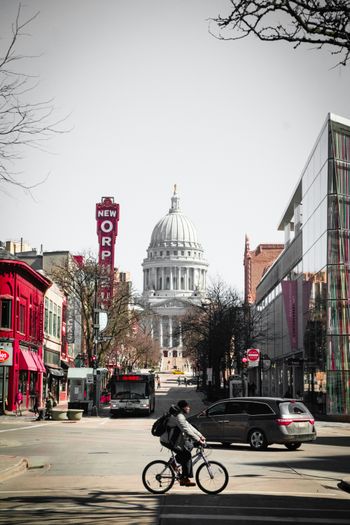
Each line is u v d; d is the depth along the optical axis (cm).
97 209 9962
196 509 1497
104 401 8094
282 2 1150
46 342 7531
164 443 1698
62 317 8625
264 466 2352
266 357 6544
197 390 12369
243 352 8144
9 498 1650
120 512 1455
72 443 3275
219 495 1695
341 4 1141
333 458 2648
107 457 2634
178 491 1756
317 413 5556
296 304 6881
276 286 8681
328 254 5347
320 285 5606
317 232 5791
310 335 6031
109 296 8081
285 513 1455
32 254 9788
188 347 11406
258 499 1641
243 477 2047
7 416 5691
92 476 2066
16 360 5966
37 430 4178
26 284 6366
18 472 2152
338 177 5372
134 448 3022
